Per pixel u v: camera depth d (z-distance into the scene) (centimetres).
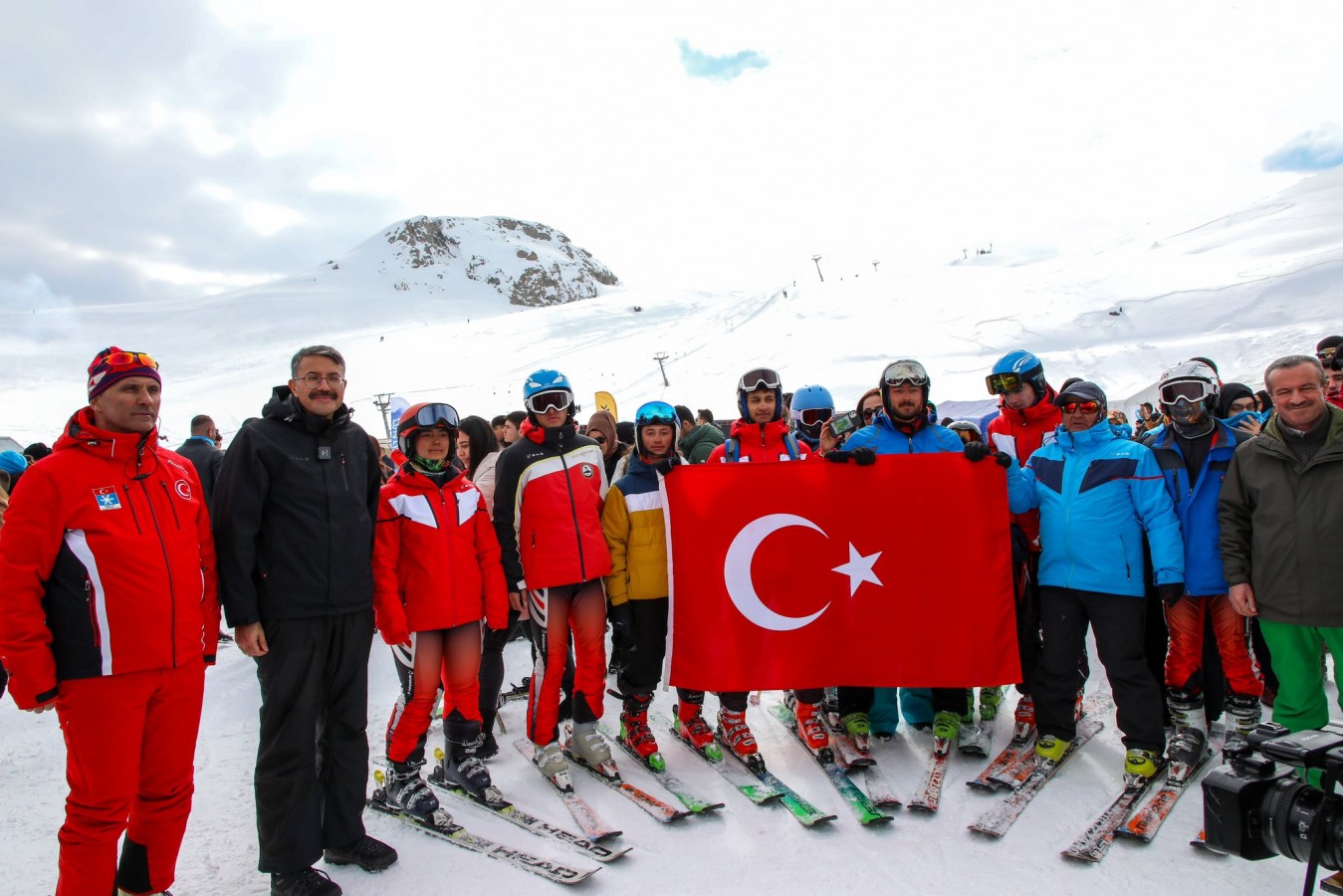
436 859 293
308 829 272
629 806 328
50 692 227
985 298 4597
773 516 365
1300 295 3309
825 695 419
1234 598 308
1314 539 284
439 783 355
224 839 318
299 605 273
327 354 284
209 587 271
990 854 282
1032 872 270
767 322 5634
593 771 358
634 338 7612
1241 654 350
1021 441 427
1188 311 3450
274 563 273
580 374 6169
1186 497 346
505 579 343
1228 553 311
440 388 6869
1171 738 367
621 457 547
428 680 323
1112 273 4588
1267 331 3025
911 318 4425
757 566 363
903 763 360
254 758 403
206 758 405
